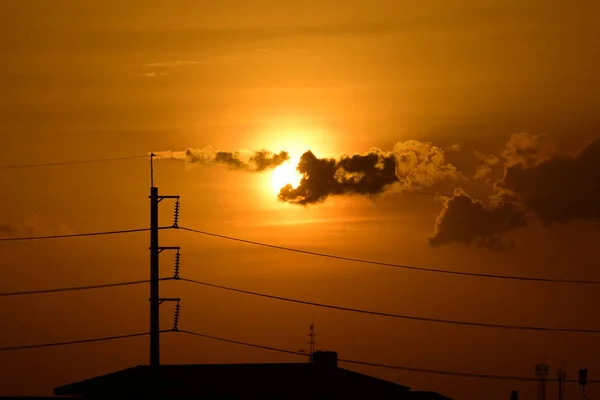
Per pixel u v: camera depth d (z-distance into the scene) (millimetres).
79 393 140750
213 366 147750
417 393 149125
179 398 139625
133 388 140750
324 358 153500
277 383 143000
